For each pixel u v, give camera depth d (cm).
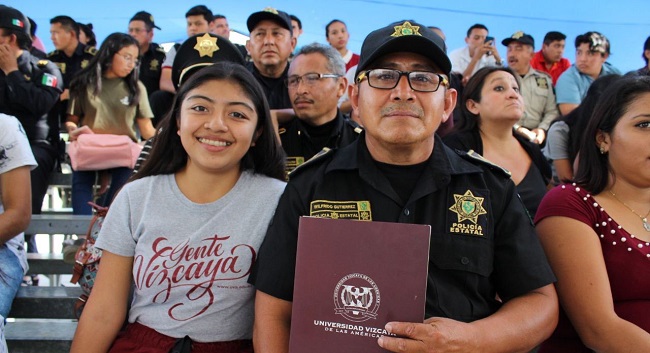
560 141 364
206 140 185
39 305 274
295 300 149
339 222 148
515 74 316
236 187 193
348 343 147
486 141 314
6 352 233
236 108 187
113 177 364
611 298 181
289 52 352
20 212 243
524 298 168
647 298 188
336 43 586
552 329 167
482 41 591
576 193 195
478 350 149
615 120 192
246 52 480
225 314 183
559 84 501
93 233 227
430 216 169
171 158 198
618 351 174
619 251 188
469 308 165
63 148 452
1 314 235
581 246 184
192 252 183
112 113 397
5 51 359
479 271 166
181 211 188
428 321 150
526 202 292
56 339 263
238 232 186
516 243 170
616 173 195
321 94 286
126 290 192
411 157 173
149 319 185
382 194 171
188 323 182
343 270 148
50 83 377
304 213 174
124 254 190
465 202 170
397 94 162
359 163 175
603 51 492
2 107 365
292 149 294
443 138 323
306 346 148
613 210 195
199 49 259
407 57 167
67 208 472
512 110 303
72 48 497
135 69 404
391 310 146
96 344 185
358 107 175
